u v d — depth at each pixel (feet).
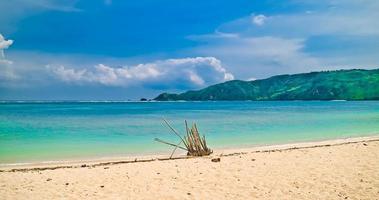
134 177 44.01
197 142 66.95
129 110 307.37
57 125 138.62
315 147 67.15
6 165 57.62
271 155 58.08
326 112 241.35
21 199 35.22
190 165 51.11
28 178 44.27
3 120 165.78
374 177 41.42
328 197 34.19
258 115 208.74
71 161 62.23
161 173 46.01
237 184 39.73
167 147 81.82
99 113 244.63
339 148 64.08
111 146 83.46
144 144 86.94
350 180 40.24
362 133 105.60
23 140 94.43
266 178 42.16
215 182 40.81
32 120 166.30
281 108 339.57
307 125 135.23
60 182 42.01
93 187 39.52
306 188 37.50
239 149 75.05
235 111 274.77
